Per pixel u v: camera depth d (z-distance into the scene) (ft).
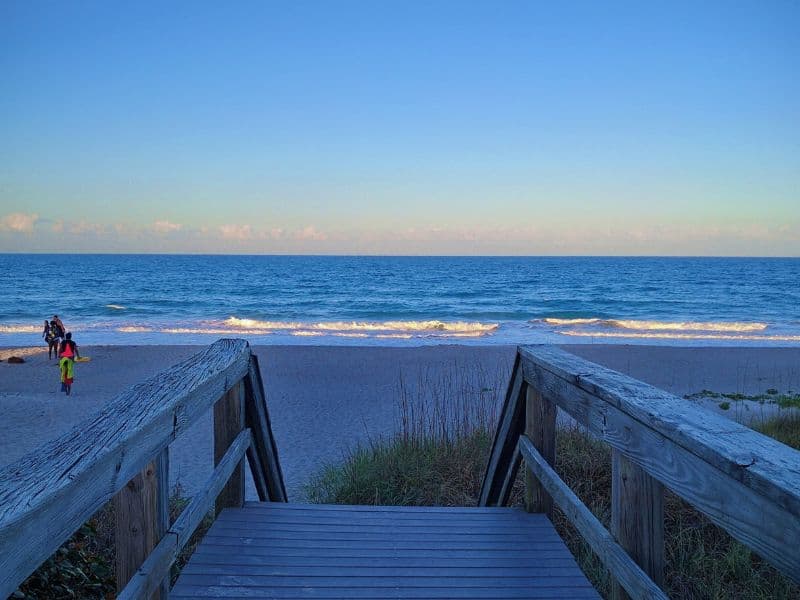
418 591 9.11
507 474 13.19
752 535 4.35
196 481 26.40
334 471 21.68
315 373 52.47
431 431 23.17
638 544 6.71
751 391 47.37
